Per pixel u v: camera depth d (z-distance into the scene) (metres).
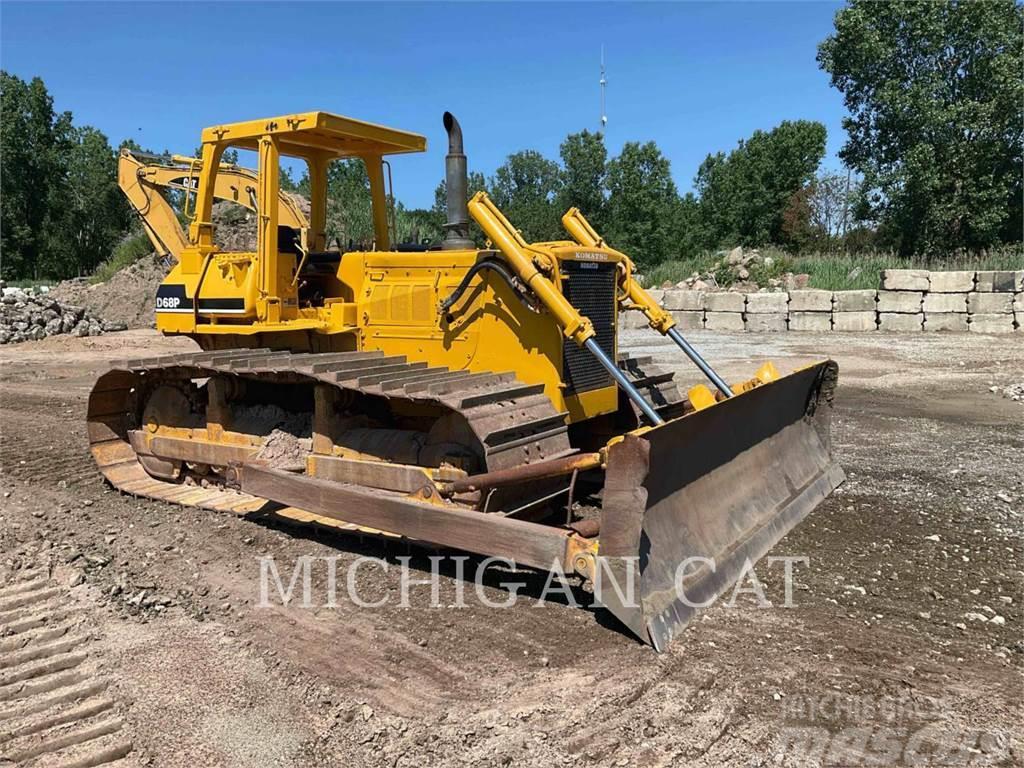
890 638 4.03
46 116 52.38
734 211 43.56
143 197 8.20
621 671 3.71
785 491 5.82
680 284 22.16
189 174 7.45
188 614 4.37
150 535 5.64
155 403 6.84
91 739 3.22
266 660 3.84
